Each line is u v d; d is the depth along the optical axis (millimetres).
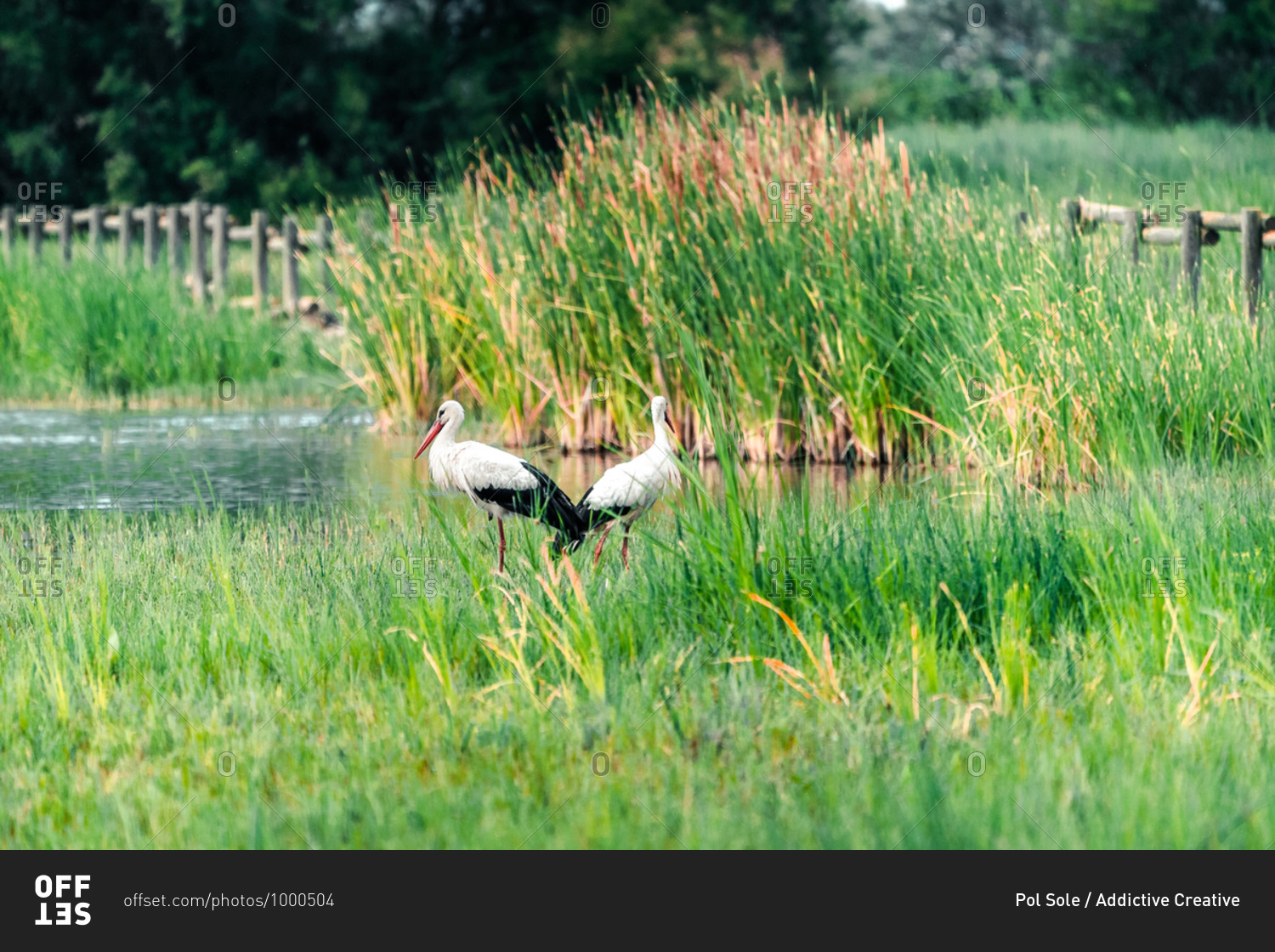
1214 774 5910
